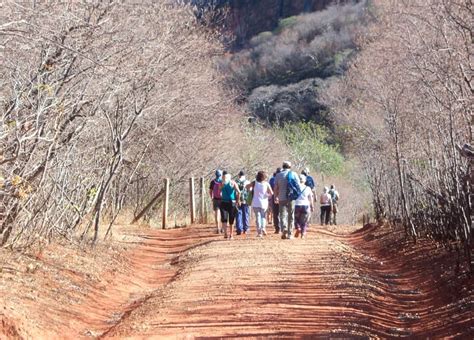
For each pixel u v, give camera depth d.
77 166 24.69
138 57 25.86
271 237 33.41
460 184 20.72
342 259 24.31
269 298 17.31
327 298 17.34
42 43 17.98
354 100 57.62
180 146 46.16
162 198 47.56
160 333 14.21
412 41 30.30
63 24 18.91
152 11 30.31
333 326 14.38
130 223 41.75
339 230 41.78
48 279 18.14
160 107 33.00
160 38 30.22
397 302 18.19
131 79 24.16
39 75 18.47
